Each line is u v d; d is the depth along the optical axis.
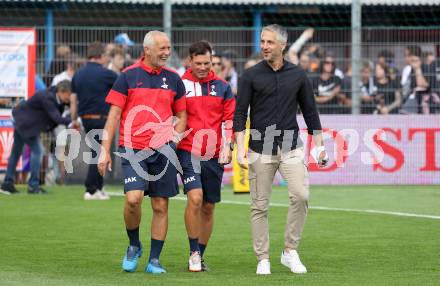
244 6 43.53
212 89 21.05
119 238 25.23
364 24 44.66
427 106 40.97
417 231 26.53
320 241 24.64
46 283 18.41
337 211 31.50
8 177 37.06
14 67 39.03
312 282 18.56
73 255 22.47
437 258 21.86
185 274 19.84
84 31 39.47
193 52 20.83
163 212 20.28
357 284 18.27
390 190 38.78
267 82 20.30
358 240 24.80
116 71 38.19
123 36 39.25
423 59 40.66
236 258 22.17
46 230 26.75
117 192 37.84
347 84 40.53
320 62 40.41
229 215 30.41
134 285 18.19
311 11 44.12
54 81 39.25
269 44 20.19
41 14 42.53
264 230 20.16
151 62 20.33
